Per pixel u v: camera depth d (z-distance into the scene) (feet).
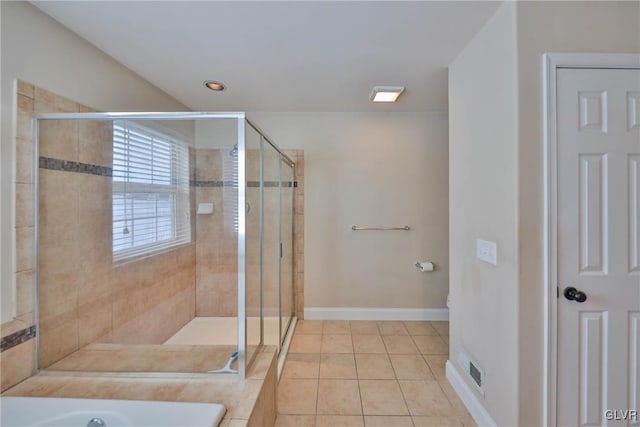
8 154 4.04
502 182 4.37
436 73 6.51
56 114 4.57
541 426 4.12
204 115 5.17
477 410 5.09
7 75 4.00
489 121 4.69
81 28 4.83
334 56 5.79
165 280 6.54
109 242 5.54
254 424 3.94
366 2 4.21
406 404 5.61
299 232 9.39
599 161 4.10
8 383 4.14
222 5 4.26
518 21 4.03
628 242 4.12
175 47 5.45
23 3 4.15
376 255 9.40
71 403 3.78
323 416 5.30
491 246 4.66
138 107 6.70
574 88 4.08
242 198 5.33
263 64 6.12
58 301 4.71
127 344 5.78
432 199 9.32
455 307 6.01
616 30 4.09
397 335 8.45
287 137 9.30
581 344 4.12
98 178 5.32
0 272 4.00
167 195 6.46
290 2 4.21
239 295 5.15
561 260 4.11
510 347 4.25
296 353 7.50
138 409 3.69
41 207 4.45
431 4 4.26
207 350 5.38
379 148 9.29
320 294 9.48
